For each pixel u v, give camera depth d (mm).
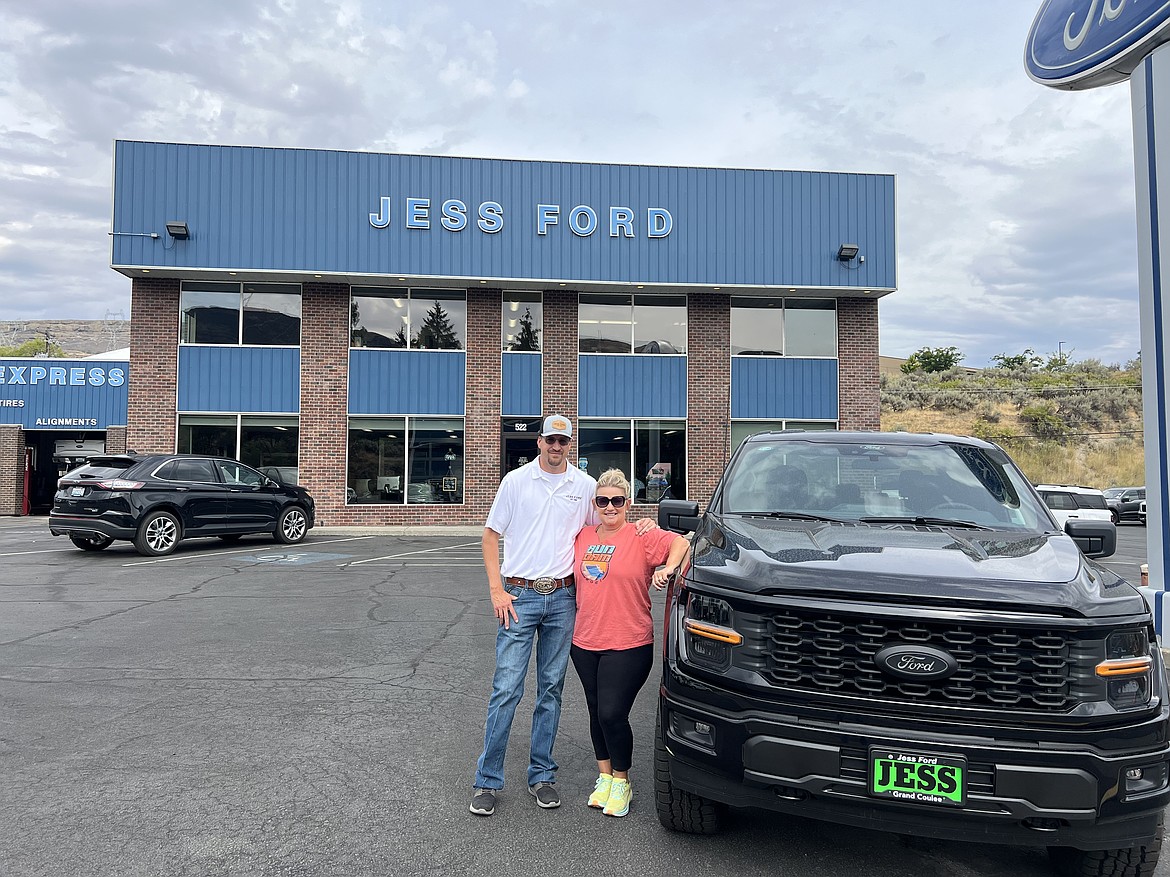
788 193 20547
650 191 20266
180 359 19812
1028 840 2789
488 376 20750
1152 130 7766
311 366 20141
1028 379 54344
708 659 3180
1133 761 2783
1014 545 3475
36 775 4027
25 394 23453
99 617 8039
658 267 20219
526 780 4129
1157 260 7676
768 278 20422
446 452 20641
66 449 24578
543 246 19969
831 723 2895
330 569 11867
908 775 2793
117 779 3988
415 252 19625
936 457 4523
